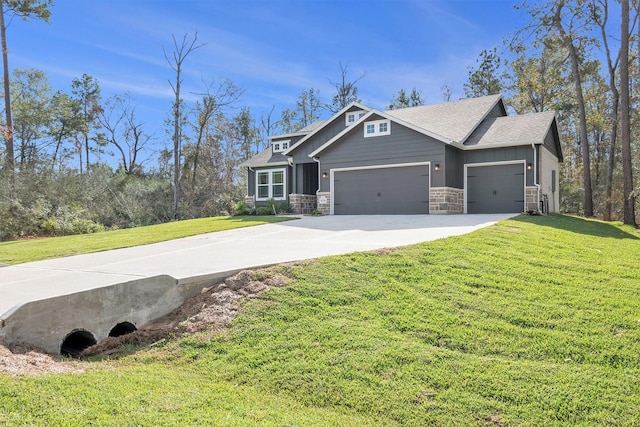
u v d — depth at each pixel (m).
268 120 44.50
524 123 17.67
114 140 39.12
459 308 5.32
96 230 20.50
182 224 17.22
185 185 32.69
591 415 3.38
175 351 4.85
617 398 3.56
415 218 14.68
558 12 20.28
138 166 39.53
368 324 4.99
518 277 6.41
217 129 33.28
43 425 3.04
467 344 4.49
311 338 4.76
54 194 23.06
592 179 29.22
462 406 3.56
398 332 4.82
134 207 29.22
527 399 3.60
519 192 16.08
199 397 3.72
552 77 28.27
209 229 14.14
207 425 3.19
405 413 3.52
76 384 3.83
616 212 22.66
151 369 4.42
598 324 4.84
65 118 36.62
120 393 3.69
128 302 5.46
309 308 5.41
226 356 4.61
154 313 5.68
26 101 33.03
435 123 18.92
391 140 17.25
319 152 18.98
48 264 8.65
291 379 4.09
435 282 6.11
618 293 5.83
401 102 42.81
